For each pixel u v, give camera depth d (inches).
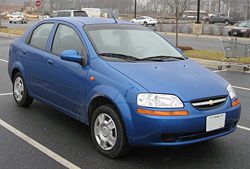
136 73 183.5
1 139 210.4
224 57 556.4
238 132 230.2
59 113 261.9
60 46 229.8
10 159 183.9
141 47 219.1
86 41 209.3
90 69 198.4
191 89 175.8
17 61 270.5
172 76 184.5
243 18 3061.0
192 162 184.2
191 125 168.1
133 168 175.9
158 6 2746.1
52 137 215.2
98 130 193.0
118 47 212.1
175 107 167.8
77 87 205.3
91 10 1609.3
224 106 180.5
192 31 1396.4
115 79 183.3
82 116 205.5
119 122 178.7
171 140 169.0
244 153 196.5
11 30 1219.2
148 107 168.1
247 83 413.4
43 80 238.2
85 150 196.5
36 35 260.2
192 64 212.4
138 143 172.7
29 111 265.7
